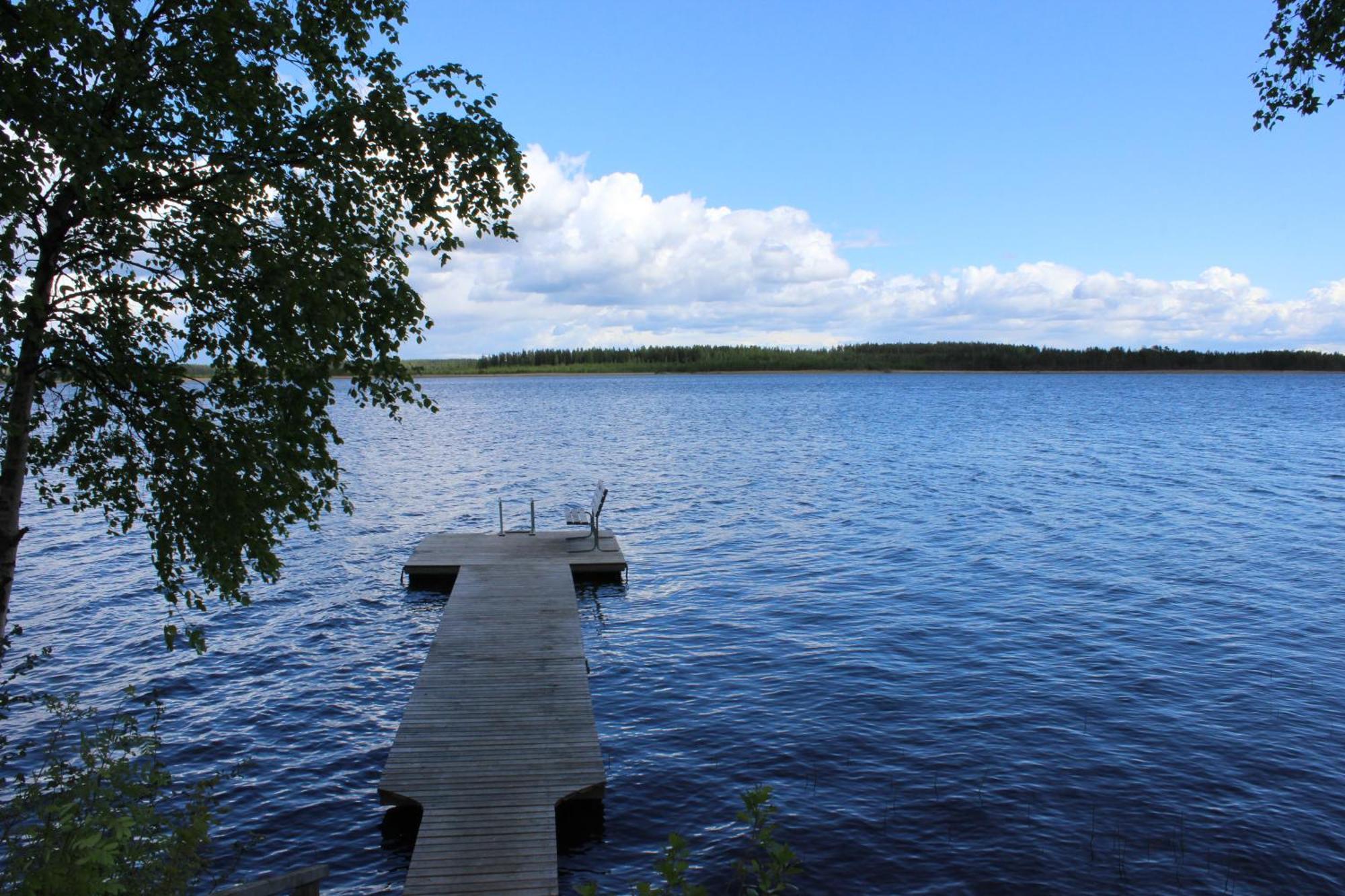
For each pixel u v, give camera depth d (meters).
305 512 7.88
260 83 7.15
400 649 15.41
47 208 6.59
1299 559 21.36
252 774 10.86
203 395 7.52
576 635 14.19
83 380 7.44
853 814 9.76
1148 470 38.62
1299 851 8.92
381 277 7.99
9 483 6.99
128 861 5.18
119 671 14.23
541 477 38.22
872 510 28.75
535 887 7.56
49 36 5.96
